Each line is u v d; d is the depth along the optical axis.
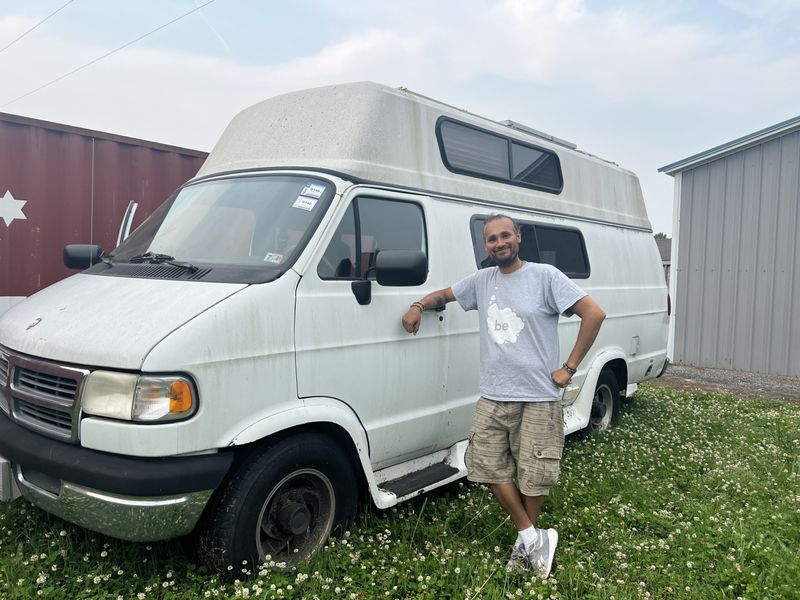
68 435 3.09
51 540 3.58
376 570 3.46
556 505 4.54
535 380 3.63
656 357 7.55
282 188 4.02
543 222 5.71
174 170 7.51
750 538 4.12
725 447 6.37
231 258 3.75
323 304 3.64
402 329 4.16
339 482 3.72
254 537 3.29
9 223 6.36
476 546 3.90
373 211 4.11
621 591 3.40
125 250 4.29
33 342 3.32
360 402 3.88
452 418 4.62
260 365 3.29
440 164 4.77
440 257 4.54
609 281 6.60
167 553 3.53
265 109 4.77
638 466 5.57
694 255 13.27
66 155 6.67
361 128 4.20
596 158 6.91
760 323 12.42
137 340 3.02
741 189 12.60
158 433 2.91
